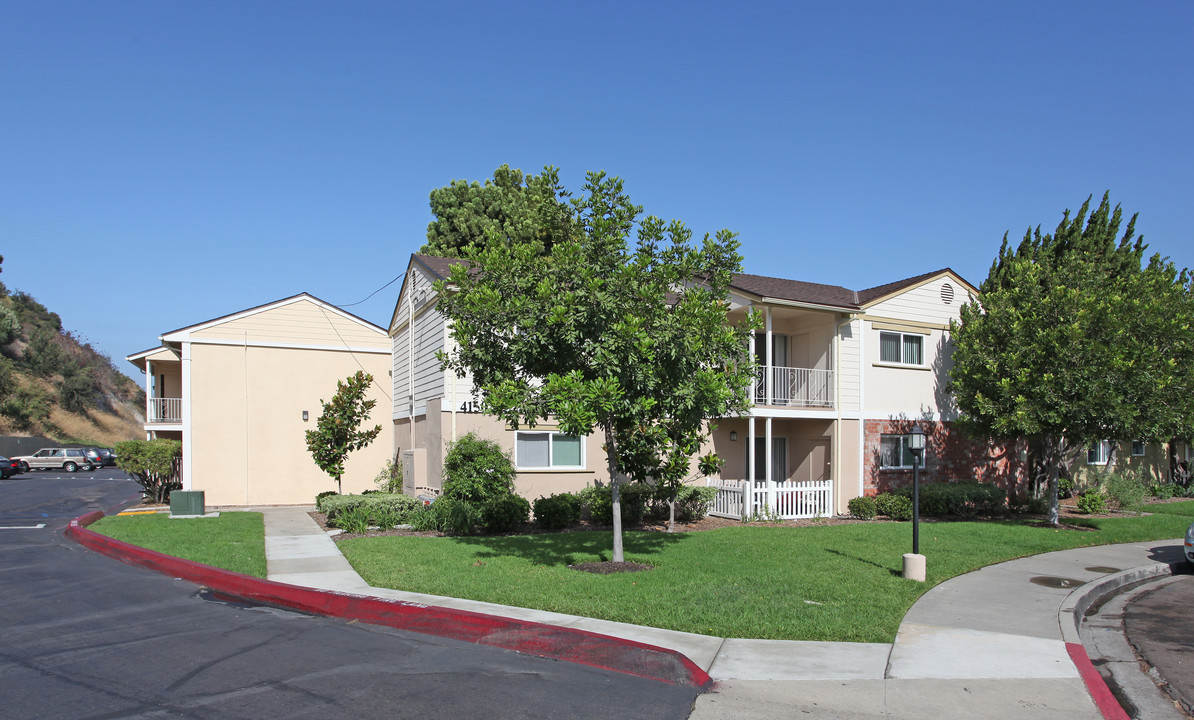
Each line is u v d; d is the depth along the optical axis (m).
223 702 5.62
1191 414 16.08
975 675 6.51
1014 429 16.94
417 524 15.44
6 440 51.81
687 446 11.54
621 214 10.45
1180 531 16.78
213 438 22.64
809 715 5.58
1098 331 16.08
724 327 10.64
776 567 10.95
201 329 22.73
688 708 5.68
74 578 10.50
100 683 6.04
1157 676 7.14
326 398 23.88
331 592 8.94
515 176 37.06
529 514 16.97
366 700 5.71
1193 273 21.53
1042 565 12.17
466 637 7.57
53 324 77.12
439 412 17.50
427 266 19.06
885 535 14.69
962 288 21.56
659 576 10.04
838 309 18.92
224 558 11.31
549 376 9.25
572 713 5.54
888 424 20.08
